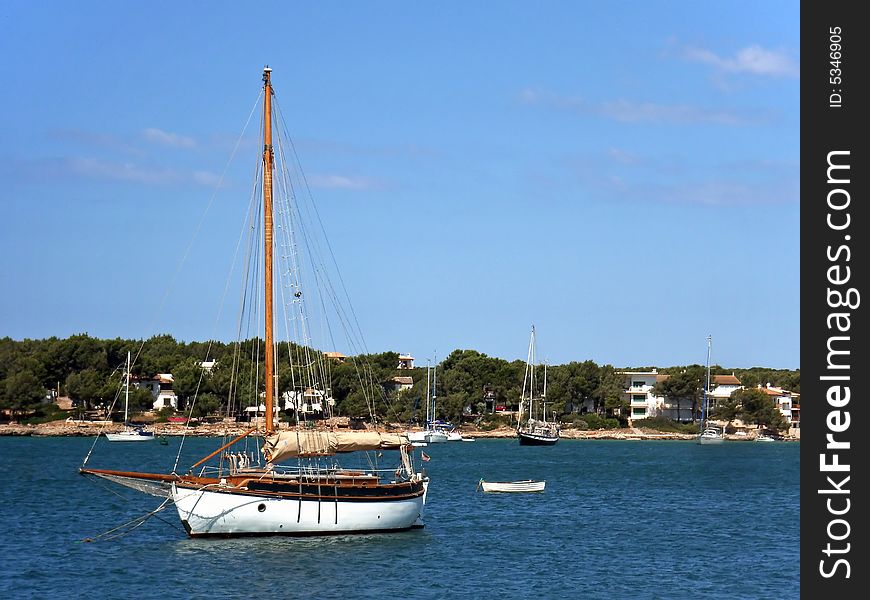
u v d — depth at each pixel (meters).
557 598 53.97
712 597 54.78
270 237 69.19
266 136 70.31
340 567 58.59
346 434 66.19
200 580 55.22
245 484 62.38
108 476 61.50
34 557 61.91
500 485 106.31
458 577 57.97
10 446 185.62
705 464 159.75
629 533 76.56
